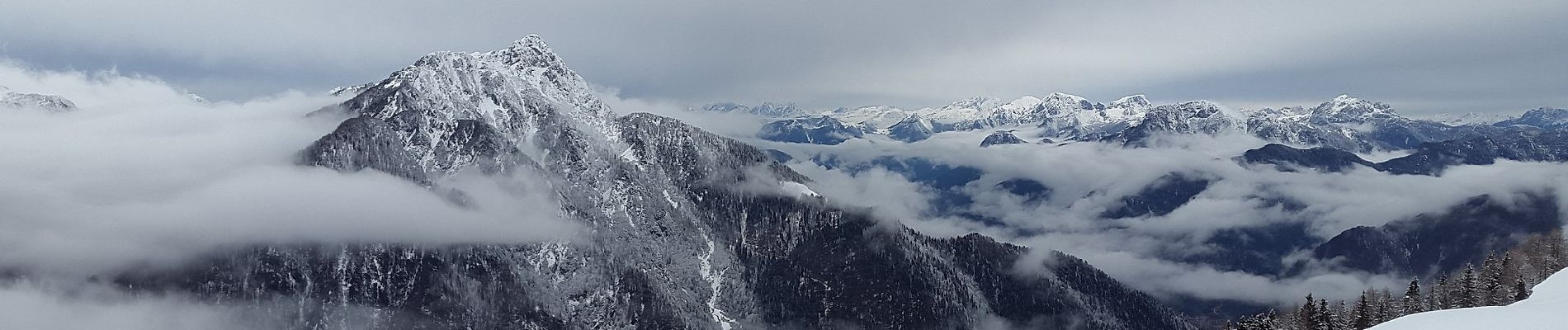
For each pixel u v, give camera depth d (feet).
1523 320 352.28
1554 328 333.21
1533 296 543.80
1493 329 349.00
